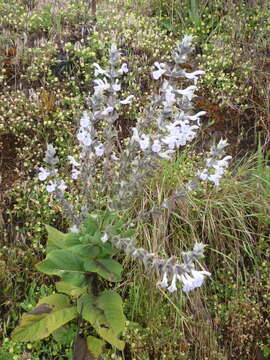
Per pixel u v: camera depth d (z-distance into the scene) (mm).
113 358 1005
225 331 1124
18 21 1546
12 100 1266
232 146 1404
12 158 1243
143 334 1045
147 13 1726
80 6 1643
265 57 1582
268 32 1660
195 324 1075
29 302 1044
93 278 928
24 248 1111
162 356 1031
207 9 1719
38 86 1372
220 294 1136
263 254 1207
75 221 938
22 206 1155
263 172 1278
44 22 1546
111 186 964
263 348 1119
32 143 1231
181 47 736
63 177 1215
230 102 1445
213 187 1220
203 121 1430
